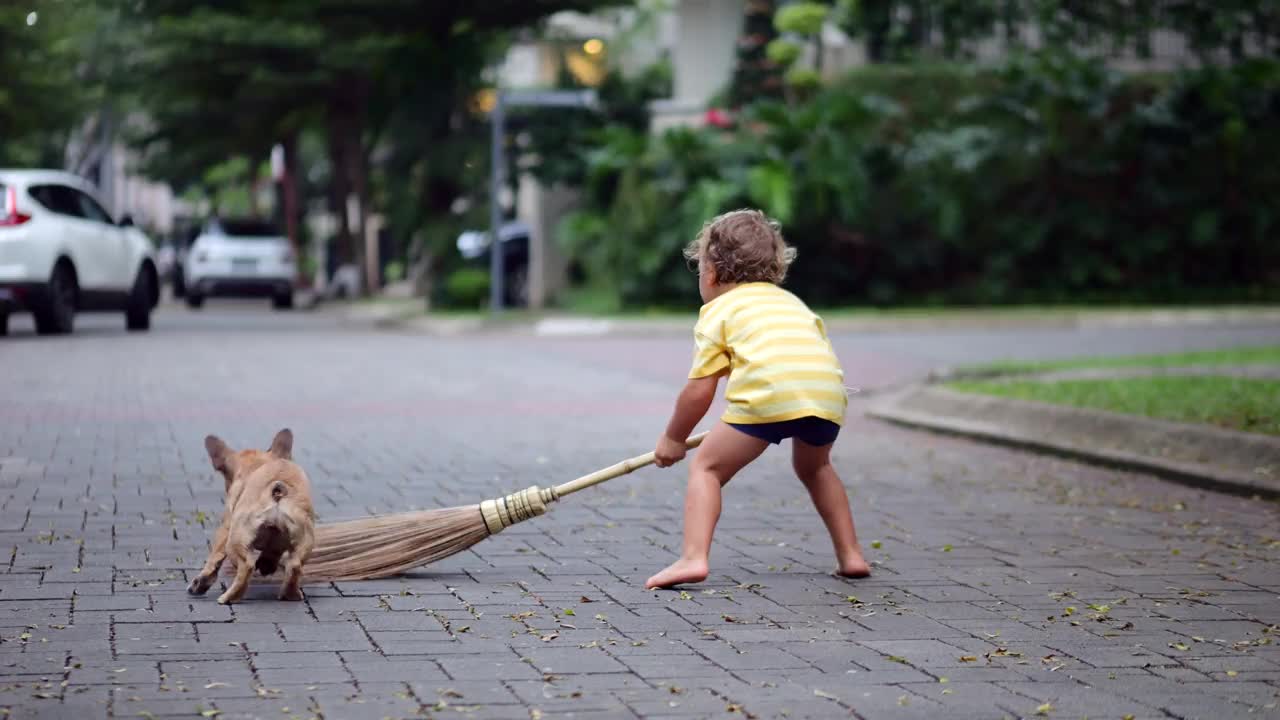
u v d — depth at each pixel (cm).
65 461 971
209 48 3319
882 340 2142
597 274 2777
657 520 795
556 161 2941
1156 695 469
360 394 1441
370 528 639
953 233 2678
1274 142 2752
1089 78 2708
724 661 505
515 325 2491
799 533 762
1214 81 2712
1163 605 598
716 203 2566
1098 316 2498
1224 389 1230
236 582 578
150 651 508
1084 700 462
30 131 3622
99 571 638
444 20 3094
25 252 2061
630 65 3850
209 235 3475
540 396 1451
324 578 628
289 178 4594
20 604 575
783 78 2864
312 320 2962
